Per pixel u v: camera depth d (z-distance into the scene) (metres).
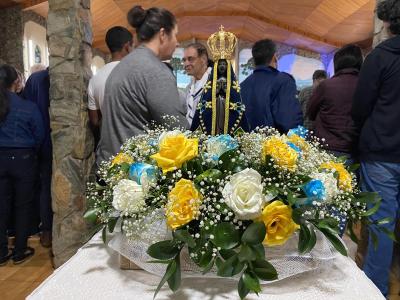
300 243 0.77
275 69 2.14
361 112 1.79
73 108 2.27
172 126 1.39
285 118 2.00
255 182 0.73
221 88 1.09
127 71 1.45
